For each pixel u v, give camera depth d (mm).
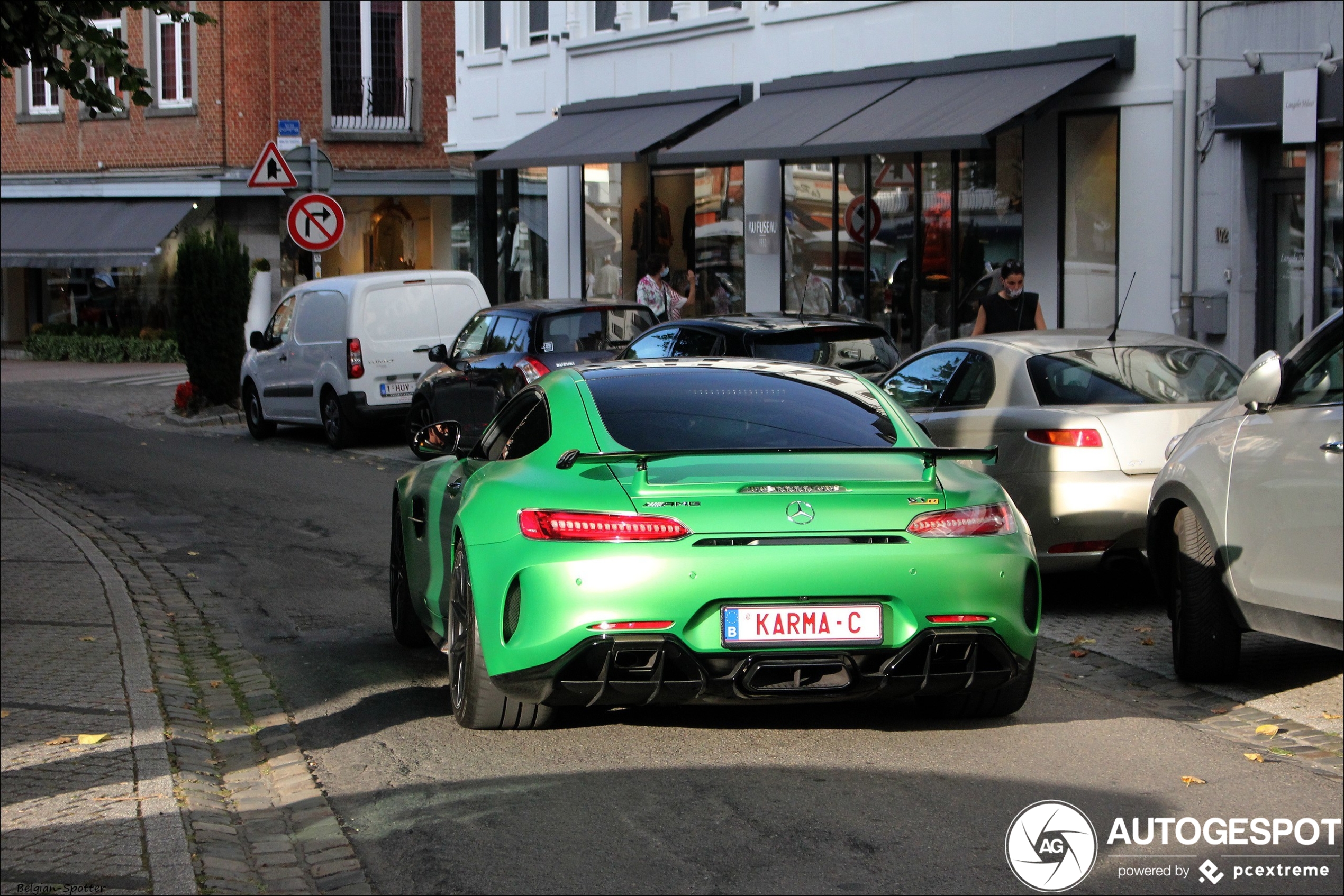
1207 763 5590
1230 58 14836
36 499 13664
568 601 5363
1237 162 14922
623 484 5496
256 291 31578
